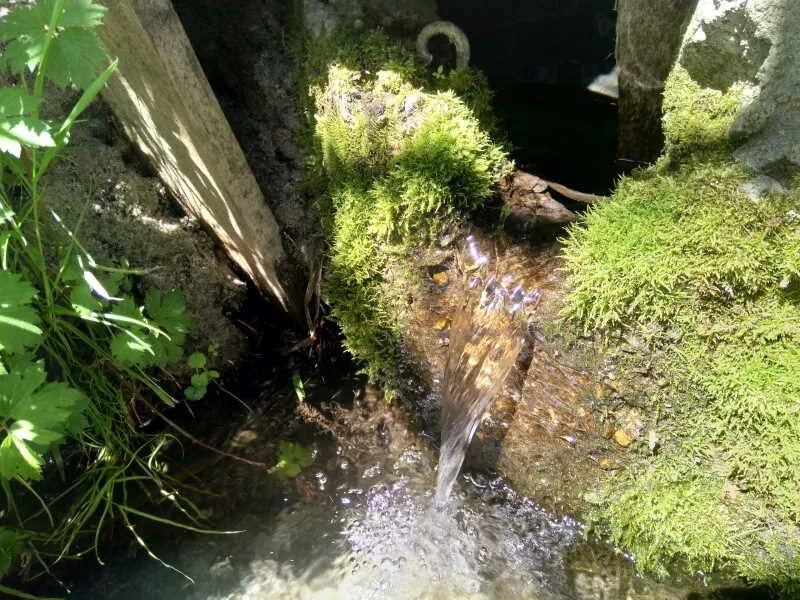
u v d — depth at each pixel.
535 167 2.68
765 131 1.90
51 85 2.46
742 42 1.87
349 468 2.64
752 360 1.85
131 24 1.97
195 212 2.71
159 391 2.55
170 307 2.55
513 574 2.23
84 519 2.37
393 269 2.48
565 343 2.06
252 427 2.81
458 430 2.42
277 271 2.79
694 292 1.88
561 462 2.22
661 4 2.22
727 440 1.92
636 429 2.04
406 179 2.38
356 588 2.27
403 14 2.89
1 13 2.19
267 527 2.48
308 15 2.90
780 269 1.80
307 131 2.91
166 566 2.37
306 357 3.04
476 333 2.27
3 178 2.27
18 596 2.26
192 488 2.60
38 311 2.31
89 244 2.52
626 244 1.95
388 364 2.61
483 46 3.13
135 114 2.38
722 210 1.87
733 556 1.92
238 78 3.06
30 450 1.90
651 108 2.48
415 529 2.41
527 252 2.24
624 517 2.10
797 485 1.82
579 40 3.08
